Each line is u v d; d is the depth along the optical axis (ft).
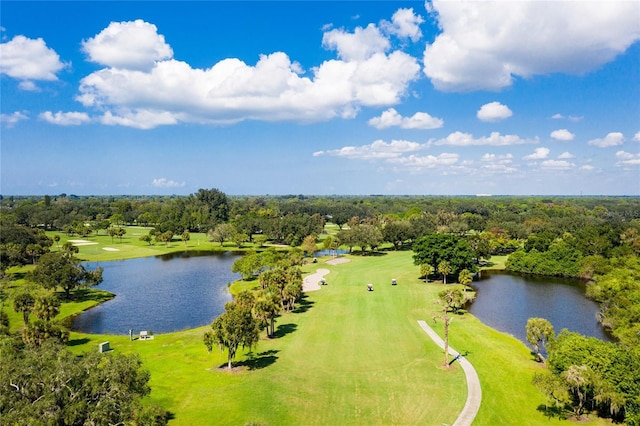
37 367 99.81
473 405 146.10
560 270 391.24
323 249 565.53
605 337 227.20
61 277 311.88
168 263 490.49
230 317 174.19
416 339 214.07
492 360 186.70
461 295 270.05
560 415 140.36
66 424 90.43
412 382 164.25
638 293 238.68
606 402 137.69
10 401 91.09
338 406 145.89
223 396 152.97
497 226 622.95
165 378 168.55
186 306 302.04
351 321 246.27
